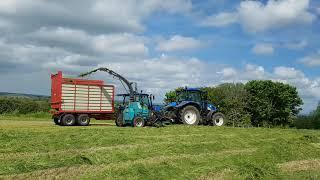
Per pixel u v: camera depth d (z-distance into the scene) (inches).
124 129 794.8
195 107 1010.7
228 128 912.3
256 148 655.8
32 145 569.3
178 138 705.6
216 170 464.4
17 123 994.7
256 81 1868.8
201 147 622.5
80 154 506.3
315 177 459.8
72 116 940.6
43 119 1241.4
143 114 938.7
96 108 978.7
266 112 1801.2
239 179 432.1
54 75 975.0
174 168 466.3
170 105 1001.5
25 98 1579.7
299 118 1748.3
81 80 965.2
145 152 555.5
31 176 398.9
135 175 421.1
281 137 803.4
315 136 832.3
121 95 960.9
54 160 470.6
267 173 471.5
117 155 522.3
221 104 1726.1
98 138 648.4
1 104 1461.6
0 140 602.2
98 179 399.9
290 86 1851.6
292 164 537.0
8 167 426.9
